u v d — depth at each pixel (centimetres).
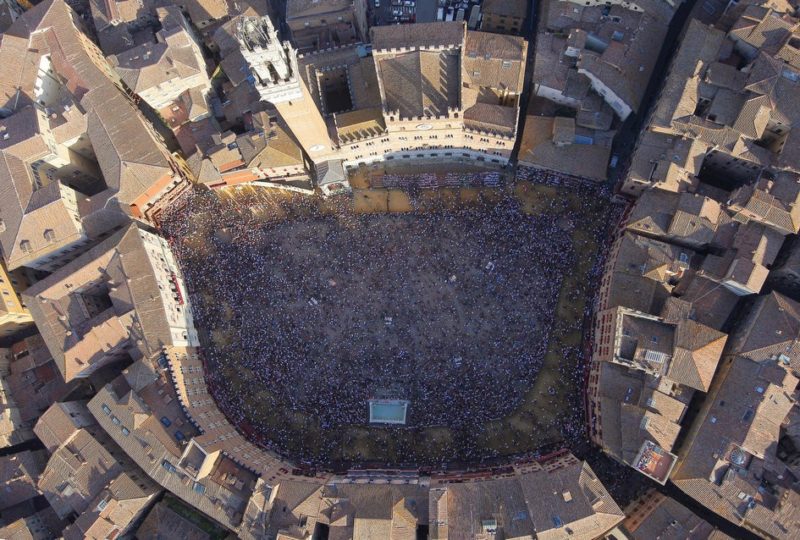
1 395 9525
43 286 9075
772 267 8862
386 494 8012
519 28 10562
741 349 8325
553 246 9612
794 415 8338
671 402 8119
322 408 9431
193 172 9938
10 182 9275
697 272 8706
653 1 9456
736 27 8925
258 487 8162
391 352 9500
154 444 8388
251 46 6325
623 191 9350
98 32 10681
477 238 9738
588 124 9575
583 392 9156
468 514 7788
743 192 8544
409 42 8812
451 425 9256
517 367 9331
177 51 9825
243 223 10162
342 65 9919
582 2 9719
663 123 8756
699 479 7950
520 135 10138
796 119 8500
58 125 9619
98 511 8444
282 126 9706
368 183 10256
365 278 9775
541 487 7800
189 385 9019
